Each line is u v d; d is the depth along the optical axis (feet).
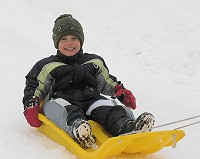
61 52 11.53
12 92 15.16
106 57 23.44
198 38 24.09
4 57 19.34
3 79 16.52
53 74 11.19
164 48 23.65
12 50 20.52
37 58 19.97
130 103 11.60
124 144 9.09
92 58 12.03
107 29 27.61
